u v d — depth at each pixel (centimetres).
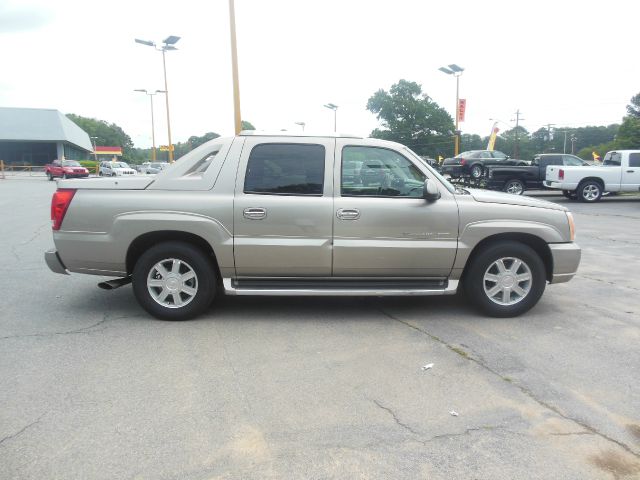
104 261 508
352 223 503
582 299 614
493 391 370
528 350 447
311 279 520
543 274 529
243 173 507
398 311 556
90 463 282
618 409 347
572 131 10738
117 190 505
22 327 497
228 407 344
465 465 284
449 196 517
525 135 10612
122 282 538
